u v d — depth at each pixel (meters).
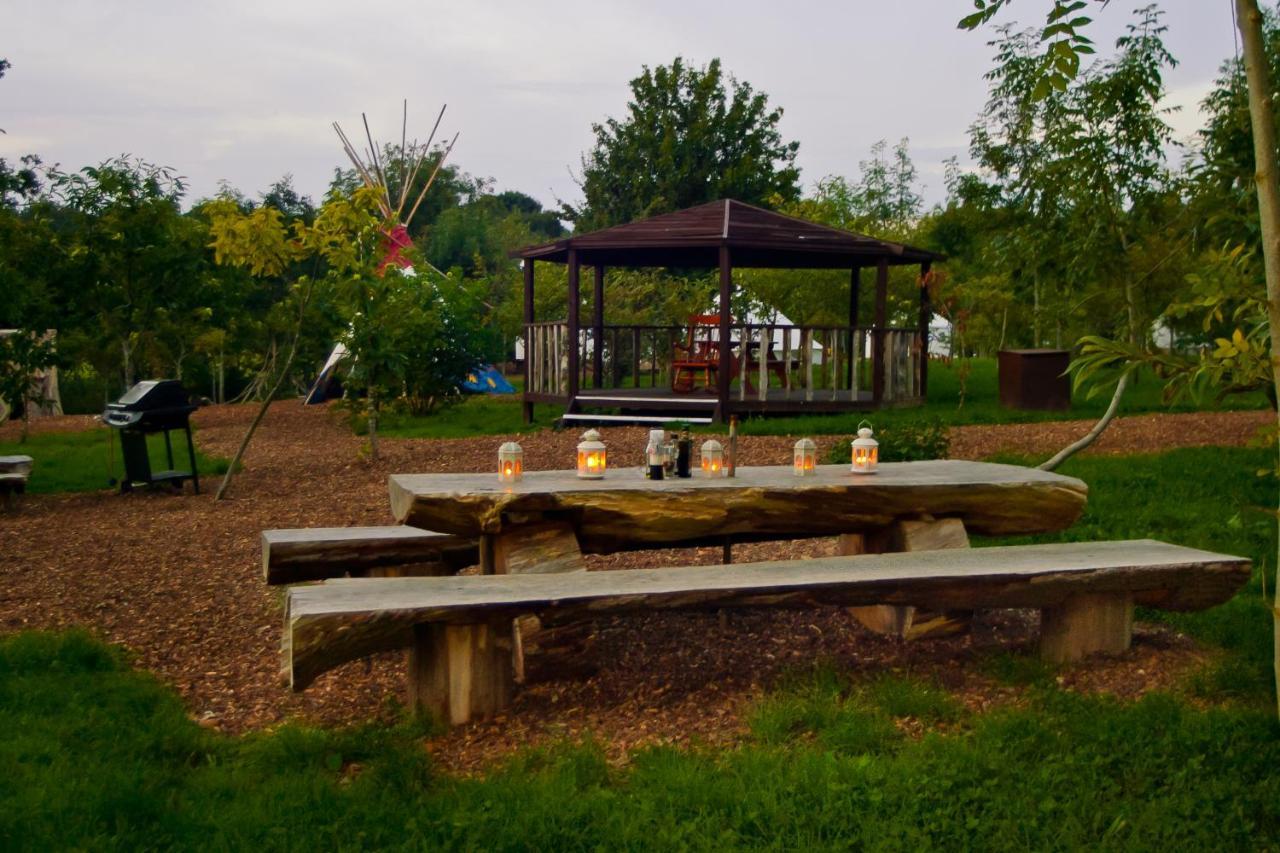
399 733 4.68
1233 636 5.46
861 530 5.95
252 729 4.98
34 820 3.82
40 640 5.88
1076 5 3.79
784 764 4.22
